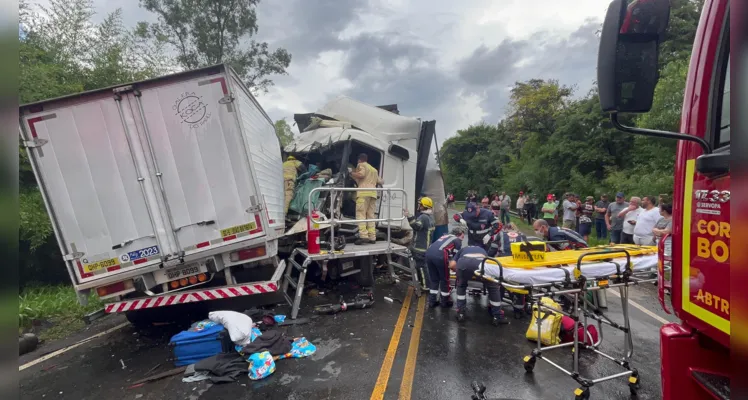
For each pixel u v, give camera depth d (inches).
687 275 68.4
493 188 1552.7
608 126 680.4
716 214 60.3
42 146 169.8
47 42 407.8
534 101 1038.4
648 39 67.0
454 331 196.9
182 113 178.1
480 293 258.2
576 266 140.3
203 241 182.1
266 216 185.2
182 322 219.9
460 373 153.8
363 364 161.0
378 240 300.8
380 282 289.6
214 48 872.9
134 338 201.5
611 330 198.4
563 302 225.3
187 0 848.3
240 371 153.1
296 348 169.9
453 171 2057.1
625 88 66.7
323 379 149.3
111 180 175.0
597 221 460.1
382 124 333.7
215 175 181.3
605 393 141.4
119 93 173.0
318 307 224.2
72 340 202.2
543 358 150.0
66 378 158.6
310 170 311.1
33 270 331.0
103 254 175.8
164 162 177.9
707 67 67.1
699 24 71.0
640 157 587.5
